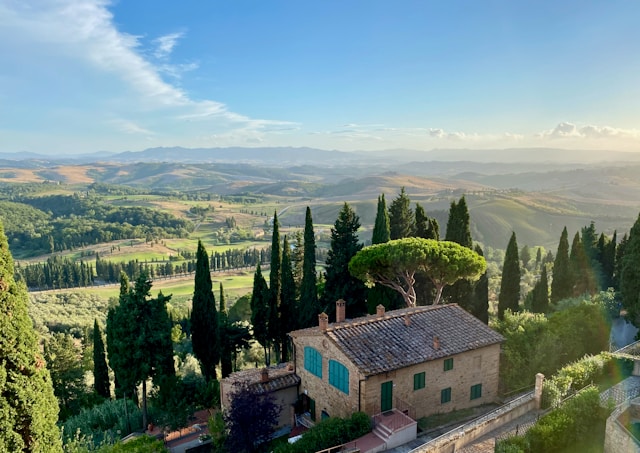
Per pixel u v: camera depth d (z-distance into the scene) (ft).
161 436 113.91
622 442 59.41
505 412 79.77
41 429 51.60
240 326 179.42
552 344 106.83
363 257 141.90
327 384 98.12
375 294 150.10
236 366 179.52
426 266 136.56
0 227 49.32
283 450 78.28
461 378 100.48
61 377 151.74
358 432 83.41
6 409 48.98
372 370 87.40
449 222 170.81
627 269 134.72
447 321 108.37
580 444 66.59
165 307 121.49
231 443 90.07
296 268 188.75
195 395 121.60
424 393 95.40
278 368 119.44
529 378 104.99
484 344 101.91
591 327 113.39
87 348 196.34
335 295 158.51
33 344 51.70
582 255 190.08
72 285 582.35
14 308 49.98
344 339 95.40
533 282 291.17
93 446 94.68
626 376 90.07
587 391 74.28
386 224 163.32
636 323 132.16
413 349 95.81
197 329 143.64
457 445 71.51
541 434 64.95
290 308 161.17
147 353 116.37
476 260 133.69
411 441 85.61
